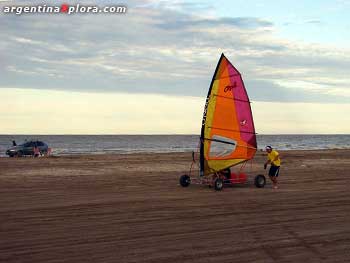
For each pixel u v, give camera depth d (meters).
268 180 21.47
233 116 18.47
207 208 13.56
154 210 13.19
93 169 25.72
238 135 18.56
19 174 22.73
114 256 8.58
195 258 8.50
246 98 18.66
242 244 9.46
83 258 8.45
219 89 18.25
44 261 8.27
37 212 12.80
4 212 12.78
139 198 15.48
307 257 8.61
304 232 10.49
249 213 12.77
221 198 15.58
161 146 95.56
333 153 46.69
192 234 10.28
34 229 10.69
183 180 18.72
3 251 8.87
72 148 80.00
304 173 24.92
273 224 11.33
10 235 10.10
